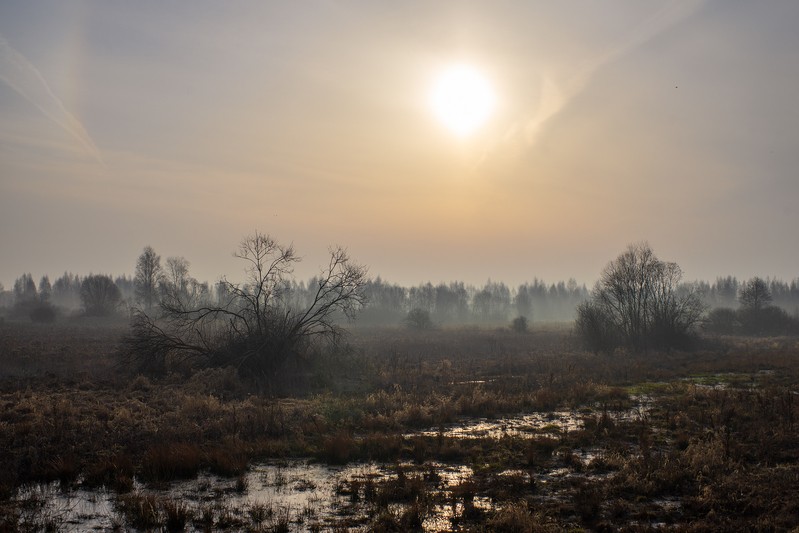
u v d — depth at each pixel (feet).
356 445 52.54
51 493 41.01
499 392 81.25
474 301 521.24
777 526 32.78
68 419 59.57
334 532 33.94
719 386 90.89
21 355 119.24
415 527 34.63
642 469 43.86
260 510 36.73
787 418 60.34
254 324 107.65
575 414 70.59
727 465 44.91
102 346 149.79
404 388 87.97
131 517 35.70
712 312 262.06
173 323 110.01
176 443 51.21
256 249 108.06
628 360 132.16
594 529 34.12
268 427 59.06
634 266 175.22
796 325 246.47
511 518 34.40
